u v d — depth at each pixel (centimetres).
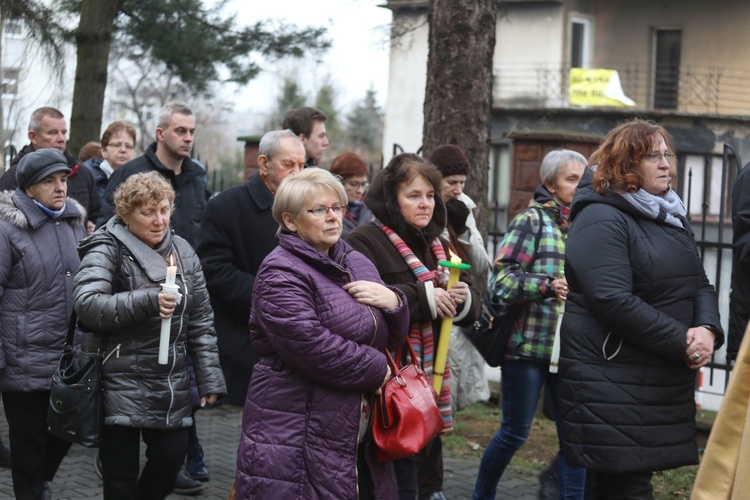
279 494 354
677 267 400
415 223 432
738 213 436
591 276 394
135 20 1212
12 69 1290
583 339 402
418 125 2712
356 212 672
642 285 398
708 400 798
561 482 495
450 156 523
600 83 2280
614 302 388
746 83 2481
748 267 432
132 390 422
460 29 737
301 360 355
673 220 408
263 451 358
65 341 475
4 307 472
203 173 611
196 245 515
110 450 432
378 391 381
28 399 478
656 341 387
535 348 500
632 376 395
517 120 2341
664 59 2606
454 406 512
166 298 407
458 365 510
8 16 1164
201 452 591
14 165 668
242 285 500
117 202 429
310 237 374
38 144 679
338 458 359
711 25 2517
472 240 539
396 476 416
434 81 748
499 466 515
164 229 433
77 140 1093
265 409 363
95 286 418
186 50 1217
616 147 405
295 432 358
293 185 375
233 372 512
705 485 338
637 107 2606
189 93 1325
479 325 504
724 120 2225
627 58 2630
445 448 677
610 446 394
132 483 436
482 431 725
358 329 366
